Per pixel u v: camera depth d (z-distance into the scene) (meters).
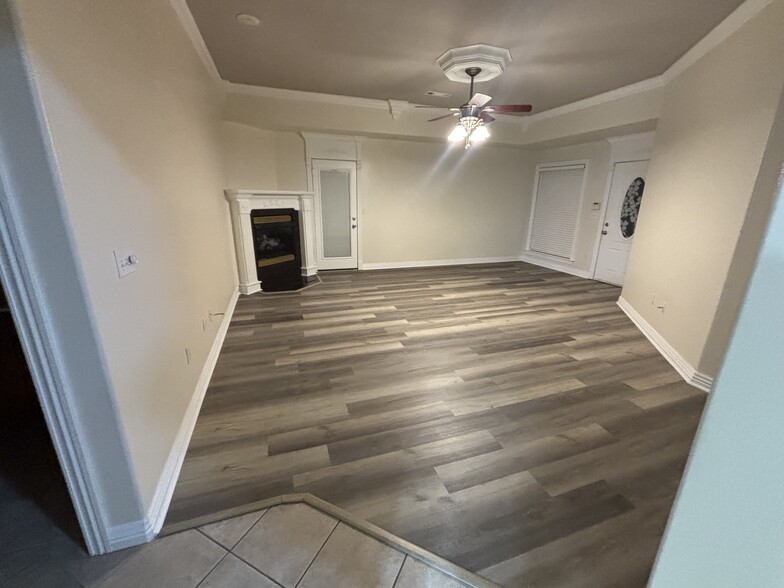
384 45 3.37
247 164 5.14
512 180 7.09
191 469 1.81
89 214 1.15
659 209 3.70
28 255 1.02
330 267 6.37
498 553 1.42
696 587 0.64
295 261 5.35
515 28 3.00
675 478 1.82
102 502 1.32
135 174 1.58
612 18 2.79
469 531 1.51
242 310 4.24
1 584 1.27
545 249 6.98
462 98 5.05
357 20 2.90
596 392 2.58
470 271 6.52
